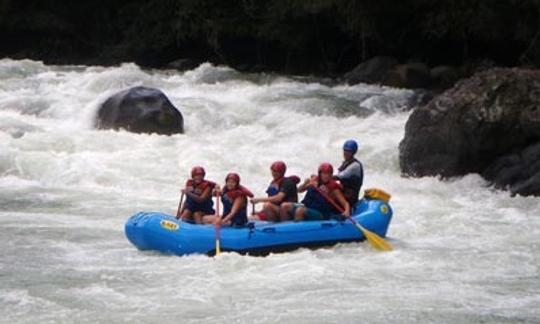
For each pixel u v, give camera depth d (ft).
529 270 65.92
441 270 65.46
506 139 102.42
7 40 226.99
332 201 72.69
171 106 125.90
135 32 226.17
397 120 132.98
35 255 68.39
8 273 63.05
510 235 78.28
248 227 69.51
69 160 104.01
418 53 195.72
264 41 213.05
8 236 74.54
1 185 97.40
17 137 115.85
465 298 58.08
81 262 66.39
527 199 94.68
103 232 76.89
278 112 138.10
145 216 69.97
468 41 188.24
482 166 103.96
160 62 224.12
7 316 53.21
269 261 66.80
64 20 228.84
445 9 182.39
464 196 97.55
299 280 61.72
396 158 112.68
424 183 103.76
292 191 73.31
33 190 95.45
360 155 113.70
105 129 124.67
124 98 125.39
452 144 104.73
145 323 52.24
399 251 71.31
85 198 91.97
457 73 173.37
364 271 64.54
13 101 136.67
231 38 214.69
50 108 134.00
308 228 70.59
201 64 210.59
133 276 62.39
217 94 155.53
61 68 185.78
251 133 124.88
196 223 72.23
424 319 53.52
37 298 57.00
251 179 103.24
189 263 66.08
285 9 202.18
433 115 107.14
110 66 216.13
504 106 102.78
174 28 218.79
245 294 58.23
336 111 140.97
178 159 108.27
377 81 175.63
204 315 53.78
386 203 75.92
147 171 102.99
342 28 197.47
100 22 232.73
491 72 106.83
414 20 191.62
